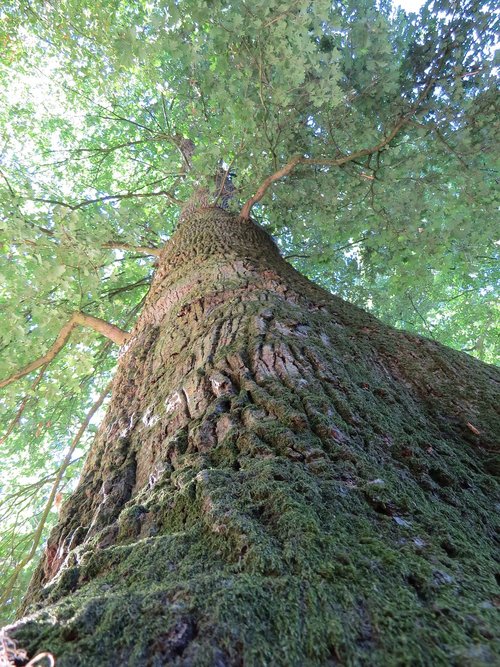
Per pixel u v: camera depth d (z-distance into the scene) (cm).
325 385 143
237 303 224
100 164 747
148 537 92
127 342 286
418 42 382
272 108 334
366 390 153
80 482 163
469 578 71
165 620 60
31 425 552
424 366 193
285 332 184
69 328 369
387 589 66
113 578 81
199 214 445
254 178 386
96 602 66
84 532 125
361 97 380
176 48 271
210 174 373
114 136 751
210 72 322
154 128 696
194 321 231
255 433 117
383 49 303
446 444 137
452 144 385
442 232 402
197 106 426
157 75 382
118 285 621
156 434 148
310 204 471
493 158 370
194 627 60
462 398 170
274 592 65
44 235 296
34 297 316
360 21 300
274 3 250
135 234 391
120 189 762
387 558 73
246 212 409
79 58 473
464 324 823
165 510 101
